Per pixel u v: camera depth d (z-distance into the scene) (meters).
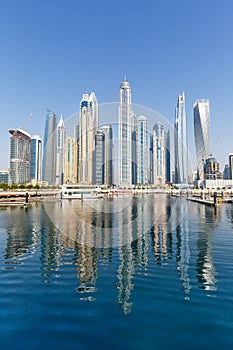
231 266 16.58
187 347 8.17
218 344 8.32
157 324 9.51
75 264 17.28
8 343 8.42
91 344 8.34
